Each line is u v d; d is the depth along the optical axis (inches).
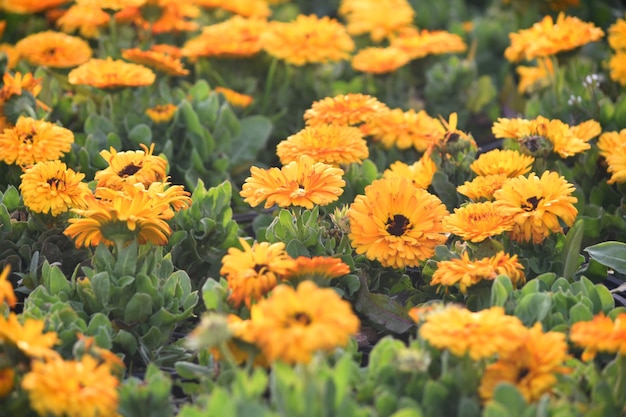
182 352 141.5
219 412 101.9
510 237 147.3
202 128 198.1
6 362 111.5
